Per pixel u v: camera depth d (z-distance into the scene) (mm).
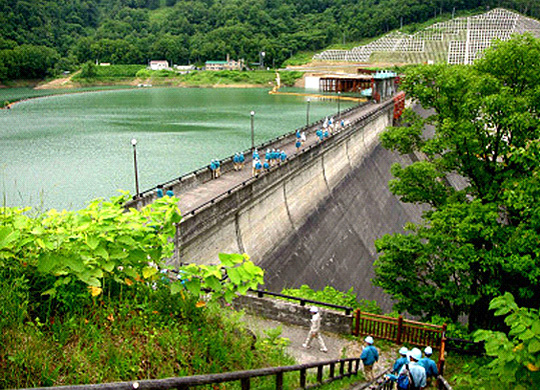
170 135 93938
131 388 5730
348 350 18516
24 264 8578
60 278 8320
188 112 131750
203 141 88062
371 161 73250
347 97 173750
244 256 9391
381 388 14328
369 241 54250
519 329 8117
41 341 7387
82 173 63375
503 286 22438
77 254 8406
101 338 8055
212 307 10969
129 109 136750
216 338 9703
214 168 39375
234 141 88438
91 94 182625
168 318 9695
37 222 8758
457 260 22156
